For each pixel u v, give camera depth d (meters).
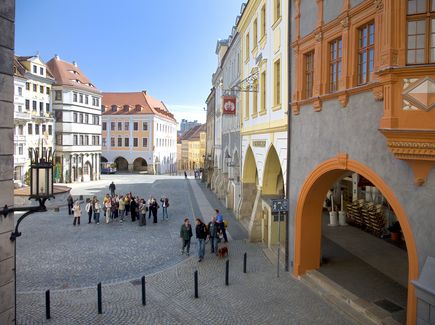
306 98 13.34
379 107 9.10
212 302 11.77
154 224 25.11
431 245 7.84
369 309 10.30
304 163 13.13
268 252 17.44
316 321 10.29
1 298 6.54
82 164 60.75
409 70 7.71
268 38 18.12
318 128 12.10
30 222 25.33
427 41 7.78
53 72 57.88
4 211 6.48
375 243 17.23
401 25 7.93
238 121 27.53
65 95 56.59
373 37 9.68
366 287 11.89
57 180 55.84
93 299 12.13
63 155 56.78
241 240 20.22
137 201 26.84
